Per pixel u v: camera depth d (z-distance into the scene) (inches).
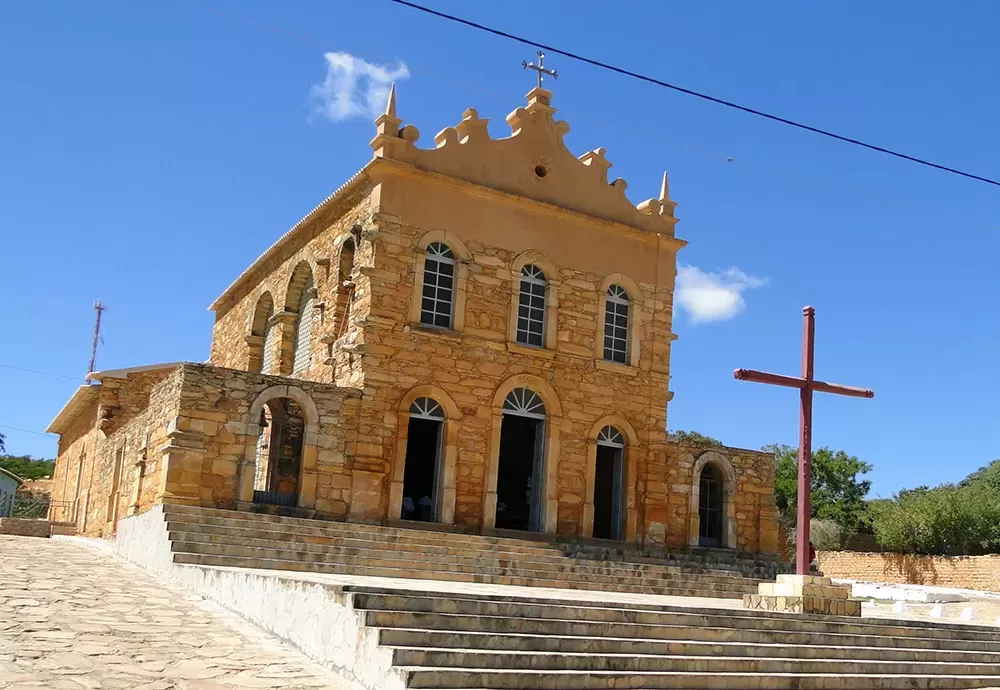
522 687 403.5
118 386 1232.8
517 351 997.8
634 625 493.0
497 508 1017.5
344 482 892.6
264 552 701.9
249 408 855.1
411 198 967.0
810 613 620.7
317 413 888.9
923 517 1633.9
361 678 403.9
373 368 921.5
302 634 455.2
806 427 696.4
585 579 832.9
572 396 1026.1
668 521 1069.8
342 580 569.6
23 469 2893.7
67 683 354.3
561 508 999.0
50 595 518.9
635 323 1079.6
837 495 2374.5
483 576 775.1
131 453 991.6
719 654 502.9
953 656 607.8
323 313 1040.8
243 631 483.8
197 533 698.2
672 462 1087.0
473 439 964.0
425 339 952.3
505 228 1015.6
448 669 390.6
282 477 975.0
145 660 401.1
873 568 1546.5
